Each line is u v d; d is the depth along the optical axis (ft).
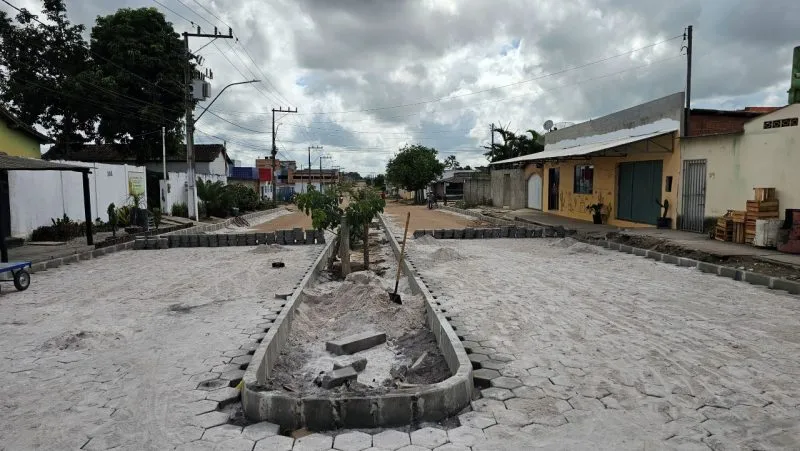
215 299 27.71
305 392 15.40
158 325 22.59
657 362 16.96
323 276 37.47
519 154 132.57
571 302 25.45
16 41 84.43
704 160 48.39
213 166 147.13
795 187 38.11
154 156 106.01
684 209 51.52
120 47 92.84
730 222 41.81
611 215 65.41
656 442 12.00
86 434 12.92
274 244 49.14
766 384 15.07
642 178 59.26
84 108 91.86
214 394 15.15
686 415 13.28
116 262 42.52
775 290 27.68
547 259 40.16
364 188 43.70
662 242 42.60
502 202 112.88
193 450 12.11
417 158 169.48
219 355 18.44
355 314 24.45
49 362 18.07
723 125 54.03
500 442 12.19
